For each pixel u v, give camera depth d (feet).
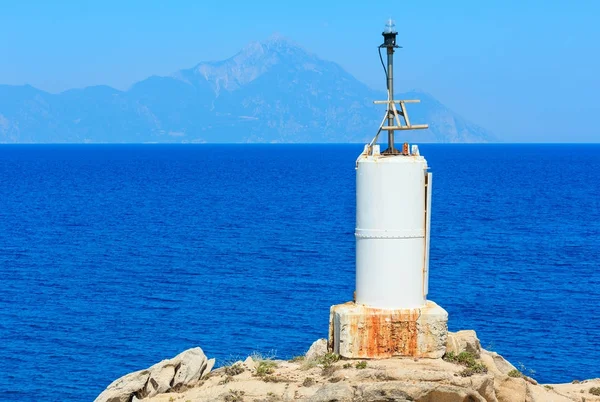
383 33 92.63
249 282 333.62
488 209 629.51
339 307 94.53
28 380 215.31
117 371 221.25
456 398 85.40
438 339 91.61
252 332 250.57
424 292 93.09
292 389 93.56
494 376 95.40
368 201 91.56
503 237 466.29
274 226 527.40
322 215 591.37
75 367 225.15
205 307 288.92
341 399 85.92
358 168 92.43
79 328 264.31
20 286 336.49
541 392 100.78
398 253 91.50
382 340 91.91
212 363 114.21
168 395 103.24
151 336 252.01
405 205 90.84
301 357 112.78
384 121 93.20
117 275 359.66
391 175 90.48
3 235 500.33
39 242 469.16
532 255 399.85
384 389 85.97
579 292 310.65
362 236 92.32
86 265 387.75
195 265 379.55
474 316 266.98
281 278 340.18
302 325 257.75
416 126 91.76
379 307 92.43
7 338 253.65
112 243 461.78
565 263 378.32
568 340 238.27
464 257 390.01
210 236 483.92
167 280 344.49
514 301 290.56
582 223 542.98
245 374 103.04
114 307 294.05
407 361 91.20
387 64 93.40
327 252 409.08
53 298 312.09
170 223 558.97
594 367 211.20
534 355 222.28
